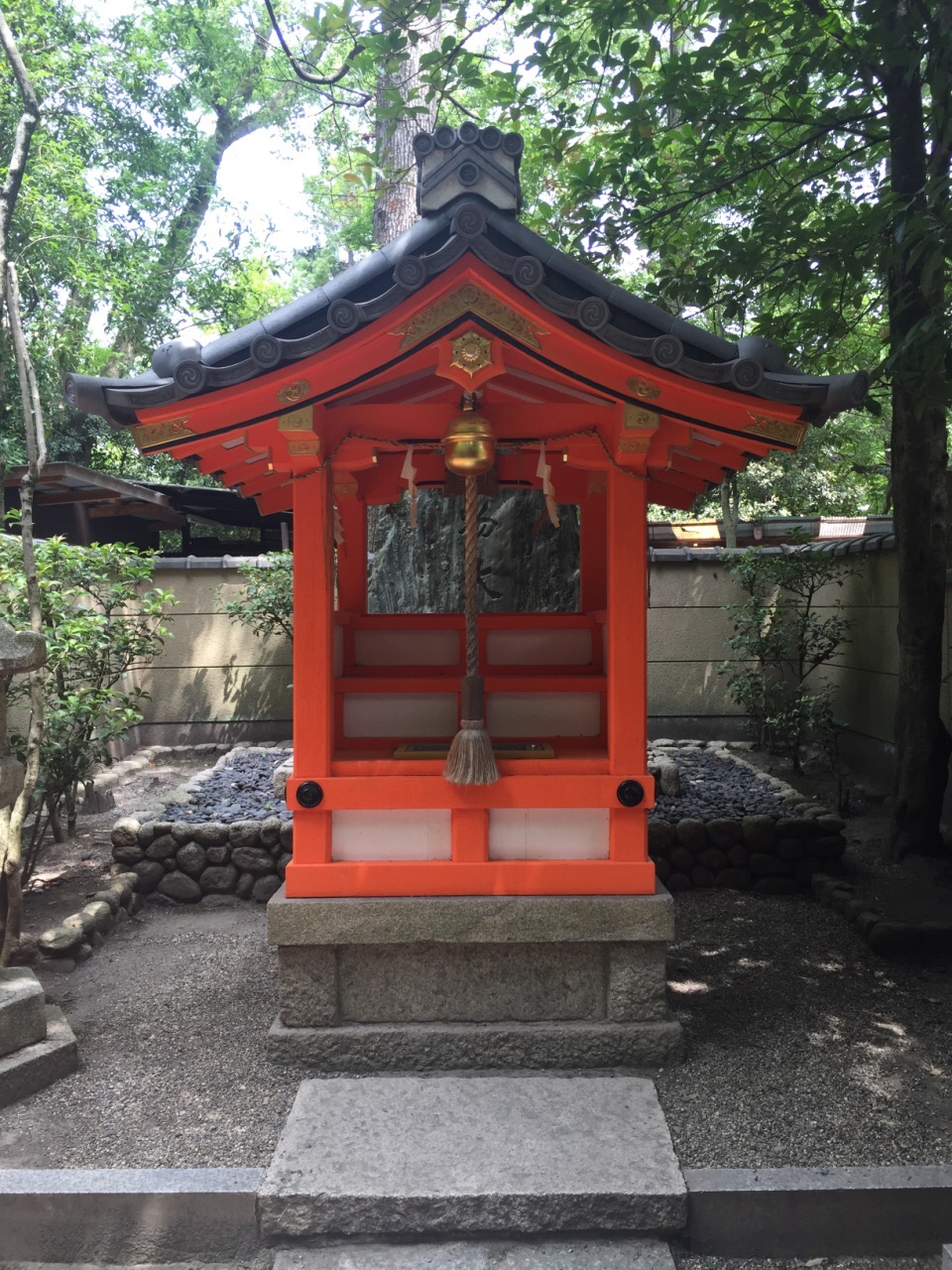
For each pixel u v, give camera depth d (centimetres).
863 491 1577
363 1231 263
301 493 343
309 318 305
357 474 454
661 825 566
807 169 629
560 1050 338
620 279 873
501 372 316
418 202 300
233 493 1305
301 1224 262
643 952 340
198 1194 267
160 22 1555
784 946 471
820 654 873
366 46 564
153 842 557
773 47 561
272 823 560
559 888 341
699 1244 268
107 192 1382
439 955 344
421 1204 261
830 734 732
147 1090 330
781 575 835
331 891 342
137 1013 399
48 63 1088
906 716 585
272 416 317
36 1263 268
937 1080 335
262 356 293
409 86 845
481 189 295
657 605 978
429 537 759
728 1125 303
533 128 812
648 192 625
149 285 1324
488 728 384
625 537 345
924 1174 271
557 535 754
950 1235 267
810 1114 310
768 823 560
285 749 900
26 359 423
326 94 609
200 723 1016
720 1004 401
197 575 1012
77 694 584
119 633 618
